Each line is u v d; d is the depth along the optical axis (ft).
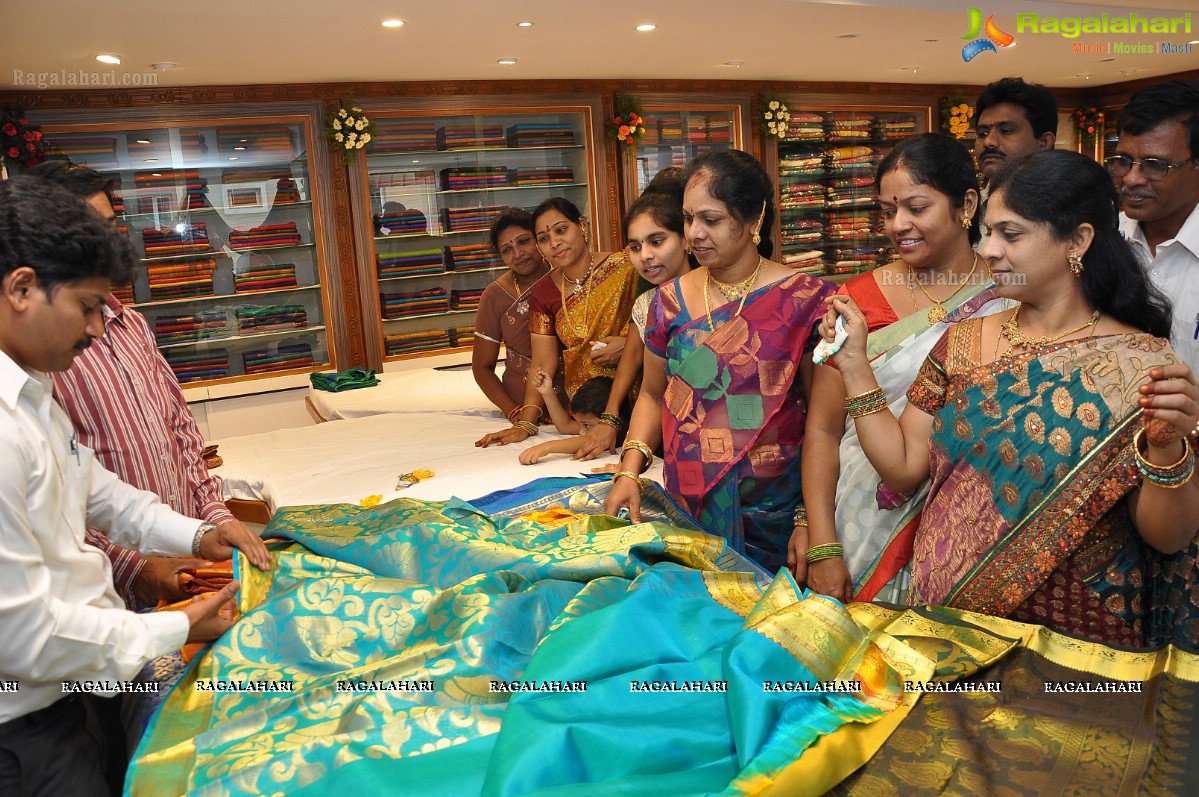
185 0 13.75
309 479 10.61
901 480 5.76
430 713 4.26
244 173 22.09
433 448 11.82
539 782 3.68
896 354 6.56
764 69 24.99
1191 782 3.62
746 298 6.63
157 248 21.59
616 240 25.52
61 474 4.64
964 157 6.48
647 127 26.35
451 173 24.16
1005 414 5.08
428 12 15.76
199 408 22.38
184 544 5.91
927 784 3.77
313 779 3.97
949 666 4.59
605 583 5.24
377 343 23.47
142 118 20.20
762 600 4.92
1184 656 4.49
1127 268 4.87
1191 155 6.91
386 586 5.32
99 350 6.54
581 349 11.58
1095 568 4.99
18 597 4.02
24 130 18.78
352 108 21.83
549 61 21.35
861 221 30.50
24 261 4.07
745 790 3.55
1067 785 3.68
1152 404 4.18
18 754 4.28
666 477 7.02
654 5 16.63
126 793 4.03
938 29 20.93
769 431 6.61
